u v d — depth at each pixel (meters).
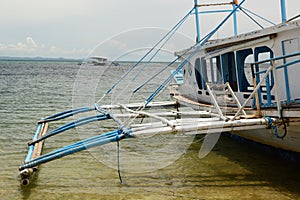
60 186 6.87
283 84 7.15
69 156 8.91
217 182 6.91
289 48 6.88
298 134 6.53
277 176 7.10
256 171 7.48
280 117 6.38
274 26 7.02
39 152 8.87
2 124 14.38
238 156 8.80
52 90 32.56
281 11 7.73
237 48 8.48
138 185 6.89
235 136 9.86
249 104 8.20
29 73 73.56
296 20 6.41
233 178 7.11
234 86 9.21
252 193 6.24
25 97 25.83
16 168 8.12
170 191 6.51
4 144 10.69
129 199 6.18
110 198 6.25
